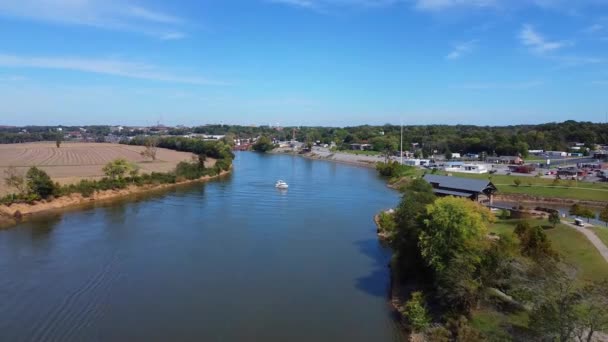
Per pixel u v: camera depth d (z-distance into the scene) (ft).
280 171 593.83
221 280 179.32
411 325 137.08
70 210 312.91
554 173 473.67
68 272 186.39
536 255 149.59
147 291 167.43
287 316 148.05
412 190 274.57
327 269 193.06
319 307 155.02
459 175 476.54
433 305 145.07
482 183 333.21
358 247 225.97
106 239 236.43
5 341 129.18
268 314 149.38
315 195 384.88
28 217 289.12
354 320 145.28
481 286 137.18
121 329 137.90
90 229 257.34
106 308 152.56
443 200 161.27
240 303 157.79
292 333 136.77
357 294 166.30
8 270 188.14
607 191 373.20
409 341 130.52
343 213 308.40
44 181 323.78
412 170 528.63
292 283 176.76
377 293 167.32
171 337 133.59
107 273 185.68
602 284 102.27
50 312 148.77
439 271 145.79
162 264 197.47
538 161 635.66
